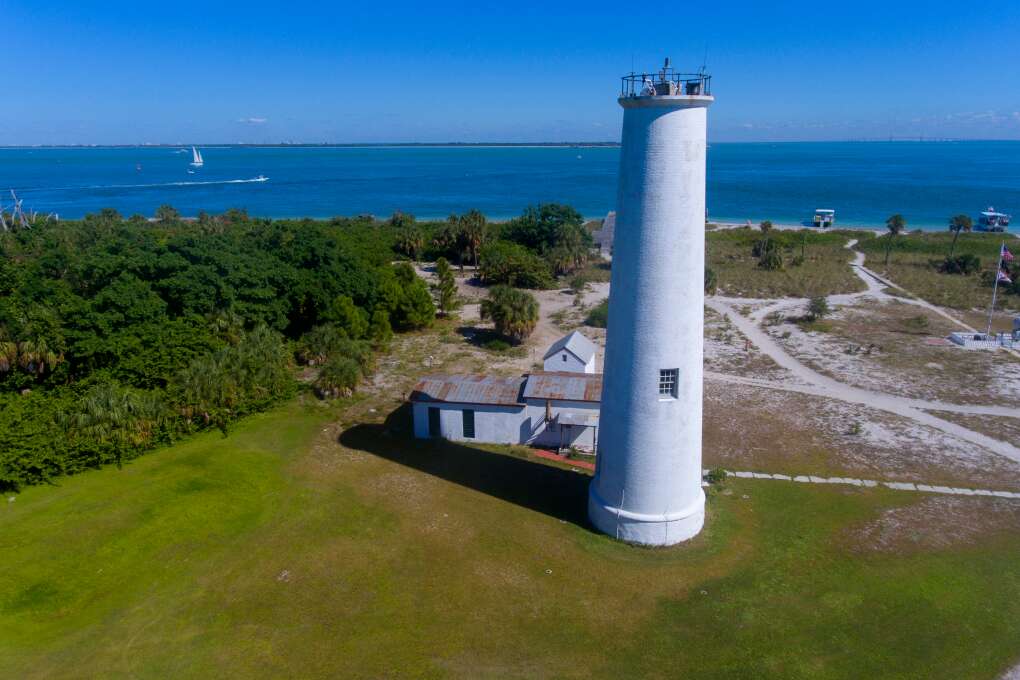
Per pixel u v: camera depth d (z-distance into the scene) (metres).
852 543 20.91
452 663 15.95
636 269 18.28
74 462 24.58
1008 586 18.73
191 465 25.45
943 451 27.62
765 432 29.64
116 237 44.78
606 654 16.30
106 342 29.83
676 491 20.27
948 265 65.75
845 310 51.47
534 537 21.16
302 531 21.45
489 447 28.06
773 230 95.88
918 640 16.69
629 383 19.28
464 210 136.88
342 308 40.00
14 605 17.64
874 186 177.00
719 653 16.33
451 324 48.03
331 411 31.77
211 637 16.75
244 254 39.91
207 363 29.86
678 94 17.12
